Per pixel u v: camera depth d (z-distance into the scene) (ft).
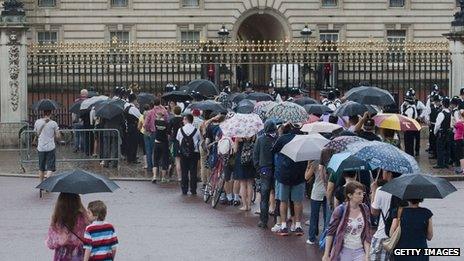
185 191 103.50
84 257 55.72
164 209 93.45
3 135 147.23
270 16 251.80
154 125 117.80
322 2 251.39
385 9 251.80
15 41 147.54
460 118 120.78
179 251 73.82
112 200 98.73
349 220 58.59
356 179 70.59
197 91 130.21
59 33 241.14
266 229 83.25
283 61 168.45
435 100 135.64
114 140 125.49
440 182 56.70
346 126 99.96
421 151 147.33
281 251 74.02
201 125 105.50
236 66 197.57
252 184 94.43
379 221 62.39
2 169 124.26
